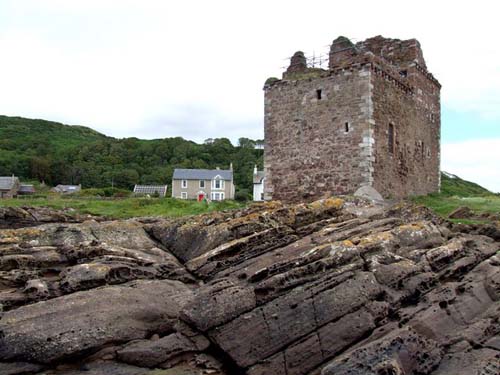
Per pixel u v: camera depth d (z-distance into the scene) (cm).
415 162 2569
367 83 2117
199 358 984
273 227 1375
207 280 1272
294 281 1054
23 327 950
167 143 11338
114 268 1214
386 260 1125
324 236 1266
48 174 9106
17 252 1293
